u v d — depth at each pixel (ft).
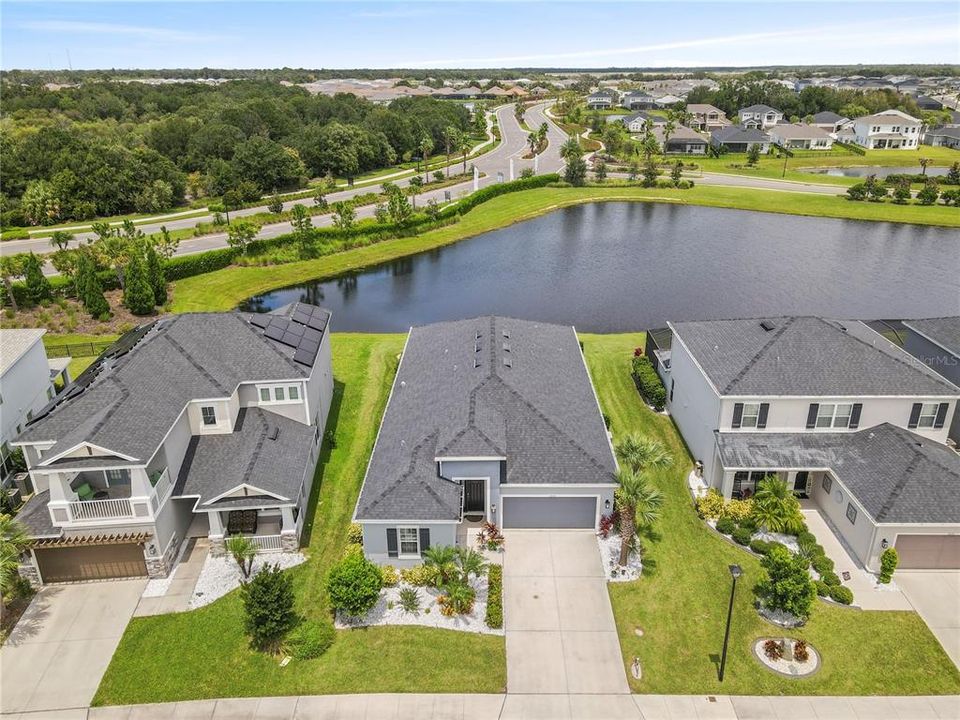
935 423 100.37
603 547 92.58
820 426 101.40
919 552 86.22
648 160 390.63
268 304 205.57
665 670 74.08
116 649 76.84
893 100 575.79
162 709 69.87
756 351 106.11
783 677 72.90
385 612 81.87
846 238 274.16
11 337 113.50
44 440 87.76
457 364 113.50
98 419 85.66
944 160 432.66
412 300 211.61
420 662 74.95
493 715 68.90
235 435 98.43
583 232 289.33
